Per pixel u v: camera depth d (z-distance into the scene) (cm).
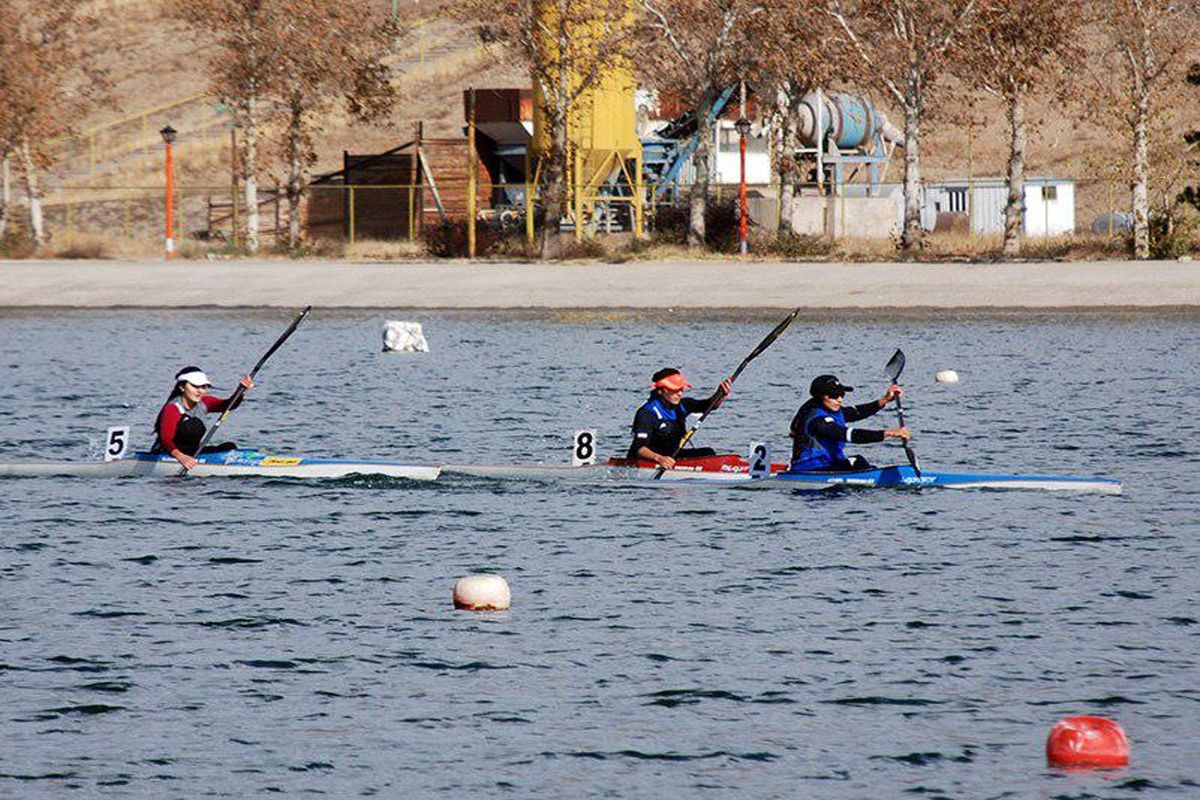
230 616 5978
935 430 10694
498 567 6756
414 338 15788
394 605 6134
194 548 7119
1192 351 14925
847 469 8369
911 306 19312
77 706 4975
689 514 7769
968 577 6500
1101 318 18012
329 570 6712
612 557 6912
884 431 8244
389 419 11319
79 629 5803
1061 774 4403
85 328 18162
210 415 11494
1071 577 6488
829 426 8306
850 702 4975
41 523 7631
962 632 5700
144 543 7212
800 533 7331
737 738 4684
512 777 4416
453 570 6706
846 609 6022
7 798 4291
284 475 8756
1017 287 19662
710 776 4412
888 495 8169
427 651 5525
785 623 5834
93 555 6981
